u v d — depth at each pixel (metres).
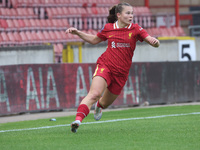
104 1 76.25
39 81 40.75
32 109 40.22
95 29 72.81
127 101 45.94
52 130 22.66
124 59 19.64
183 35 79.38
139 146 16.41
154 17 80.19
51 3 69.81
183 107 40.81
